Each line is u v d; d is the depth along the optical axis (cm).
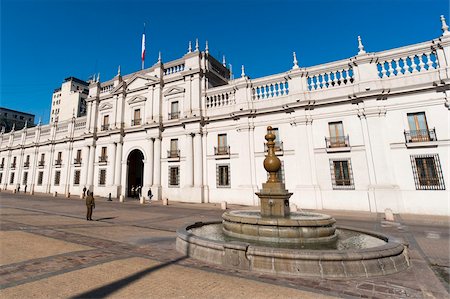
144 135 2841
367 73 1811
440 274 508
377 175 1678
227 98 2489
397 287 432
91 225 1078
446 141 1526
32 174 3922
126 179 2894
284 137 2088
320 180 1880
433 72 1611
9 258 555
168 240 805
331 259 480
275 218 711
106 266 519
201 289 410
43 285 413
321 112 1961
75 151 3475
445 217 1410
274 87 2222
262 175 2131
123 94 3108
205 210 1791
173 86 2736
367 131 1764
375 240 691
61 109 6544
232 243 539
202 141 2473
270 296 388
